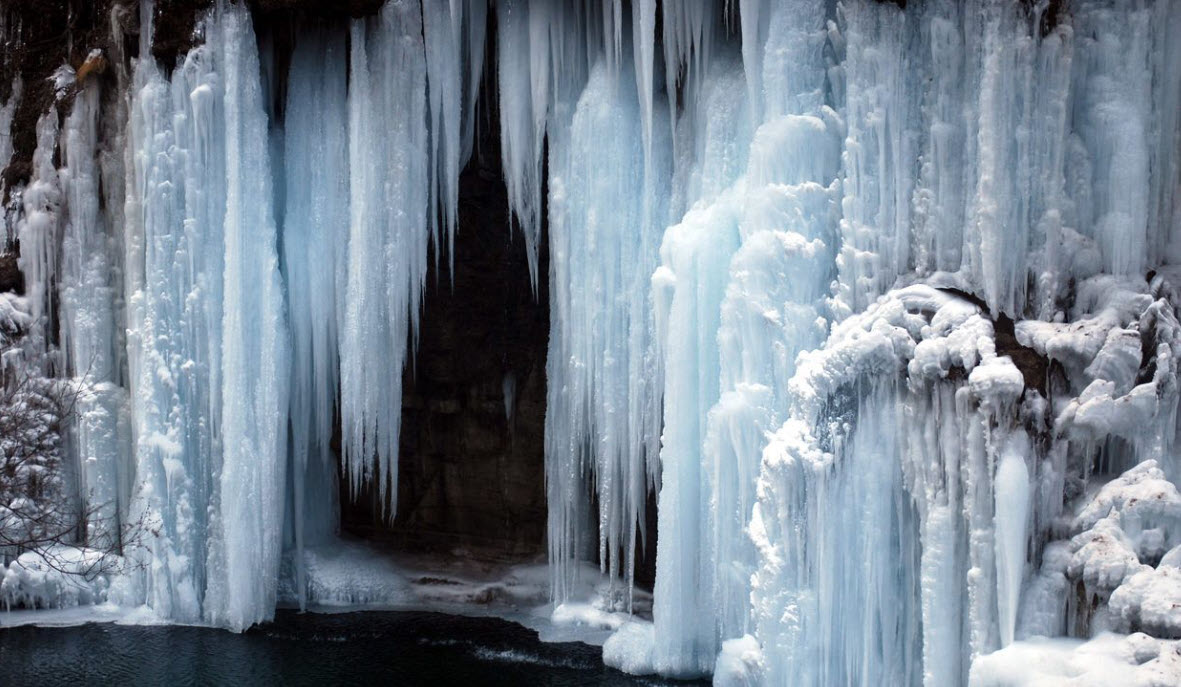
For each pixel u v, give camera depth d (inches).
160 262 637.3
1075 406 418.9
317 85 650.2
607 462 589.6
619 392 586.6
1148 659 362.9
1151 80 457.4
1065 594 406.0
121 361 684.1
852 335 459.5
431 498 721.6
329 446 726.5
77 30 687.7
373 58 627.2
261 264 636.1
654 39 589.3
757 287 498.3
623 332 587.2
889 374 452.8
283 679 545.3
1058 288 453.1
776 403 493.7
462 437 709.9
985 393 419.5
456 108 624.7
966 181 468.4
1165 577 379.2
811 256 489.4
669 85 577.0
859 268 484.4
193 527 639.8
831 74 503.2
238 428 627.5
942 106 475.2
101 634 612.4
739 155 551.8
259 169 636.1
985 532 420.5
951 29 474.0
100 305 677.3
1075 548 406.6
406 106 623.8
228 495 626.8
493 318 687.7
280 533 643.5
